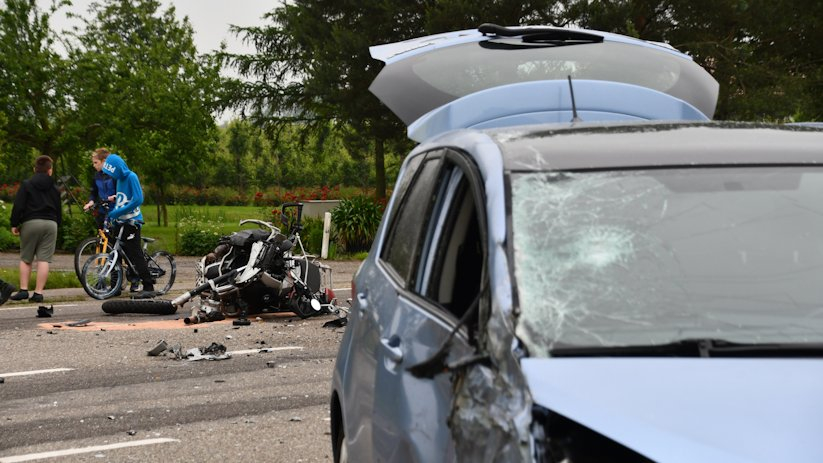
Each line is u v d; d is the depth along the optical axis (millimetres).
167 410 7445
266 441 6512
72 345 10617
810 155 3209
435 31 32656
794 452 2096
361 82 37188
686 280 2711
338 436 4508
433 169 3672
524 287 2605
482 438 2391
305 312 12867
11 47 36594
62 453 6227
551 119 5031
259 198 56812
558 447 2158
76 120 38031
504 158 3074
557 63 5879
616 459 2129
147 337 11203
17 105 36844
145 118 40469
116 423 7035
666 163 3115
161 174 44656
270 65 51438
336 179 89500
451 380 2693
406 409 3008
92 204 16391
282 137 72125
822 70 34000
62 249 33188
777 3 32438
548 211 2855
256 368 9211
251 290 12586
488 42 6031
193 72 41531
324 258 28281
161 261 16672
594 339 2488
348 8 39312
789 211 2955
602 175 3025
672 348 2492
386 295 3676
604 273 2691
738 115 32281
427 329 3029
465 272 3057
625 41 6148
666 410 2207
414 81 5824
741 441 2125
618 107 5098
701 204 2949
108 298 15992
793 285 2719
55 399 7871
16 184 61719
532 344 2439
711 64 33188
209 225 31125
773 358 2463
